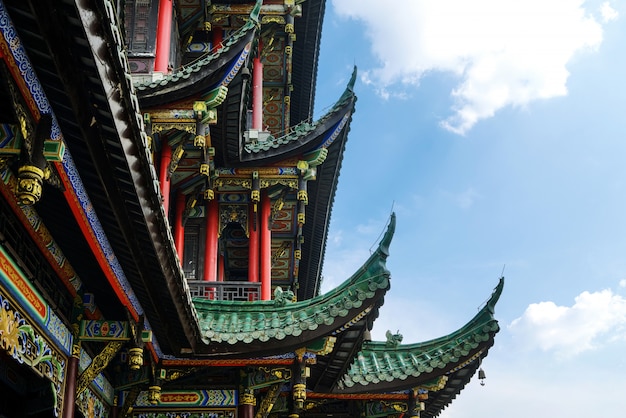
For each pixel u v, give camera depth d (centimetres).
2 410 1227
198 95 1925
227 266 2998
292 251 2902
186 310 1346
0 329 1011
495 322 1877
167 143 2033
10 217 1068
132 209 1050
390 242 1583
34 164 845
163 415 1619
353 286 1569
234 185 2375
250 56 1977
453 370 1875
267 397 1617
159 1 2327
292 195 2528
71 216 1091
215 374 1662
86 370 1331
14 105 800
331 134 2417
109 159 950
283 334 1535
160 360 1545
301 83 3259
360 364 1931
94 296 1346
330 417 2002
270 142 2364
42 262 1190
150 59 2250
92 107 857
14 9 723
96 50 767
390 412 1922
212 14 2692
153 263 1175
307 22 2978
